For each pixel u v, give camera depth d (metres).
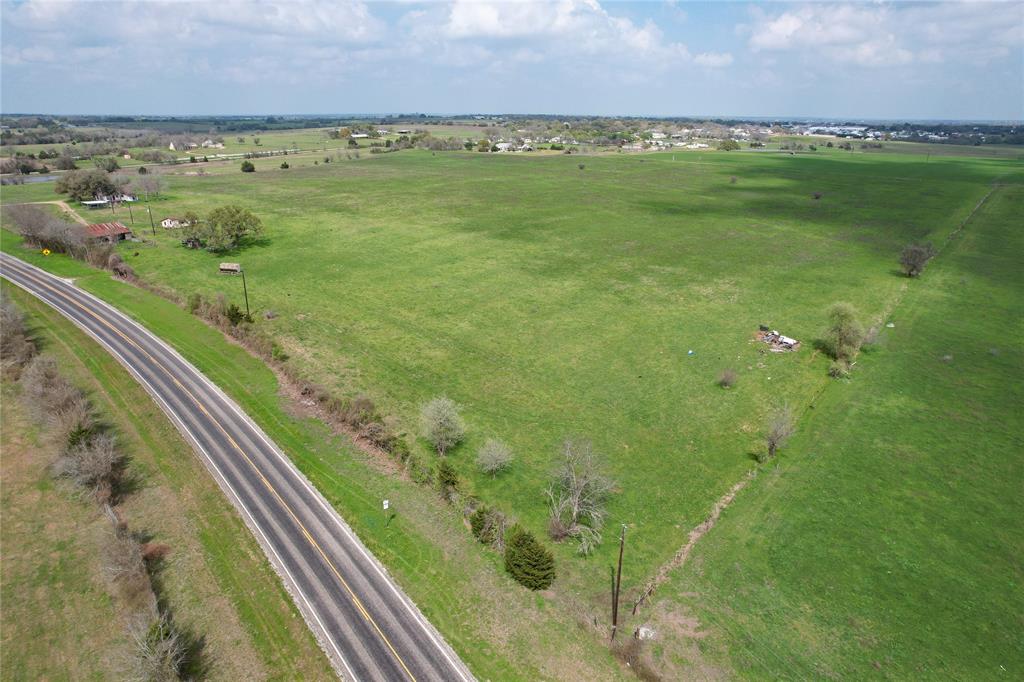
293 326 83.44
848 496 51.59
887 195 186.62
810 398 67.06
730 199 180.62
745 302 94.50
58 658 37.12
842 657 37.22
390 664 36.50
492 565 44.06
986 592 41.94
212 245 114.06
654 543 46.44
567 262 114.31
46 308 86.62
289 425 60.50
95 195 152.25
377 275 105.31
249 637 38.12
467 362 74.38
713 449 58.34
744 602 41.09
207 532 46.53
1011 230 142.25
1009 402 66.25
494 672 36.12
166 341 77.69
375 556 44.62
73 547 45.31
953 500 51.12
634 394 67.69
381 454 56.69
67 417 55.38
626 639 38.31
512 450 57.81
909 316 90.19
